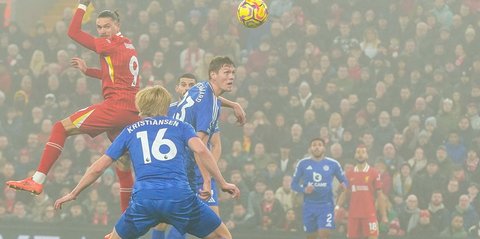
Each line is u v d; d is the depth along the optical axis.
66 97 50.47
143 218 19.78
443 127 48.41
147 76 52.19
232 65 23.42
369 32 53.50
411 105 49.91
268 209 44.16
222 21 55.31
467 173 46.91
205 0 56.25
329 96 49.53
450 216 44.41
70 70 51.81
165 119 20.27
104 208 44.41
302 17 55.34
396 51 52.84
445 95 50.44
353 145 47.19
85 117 22.95
